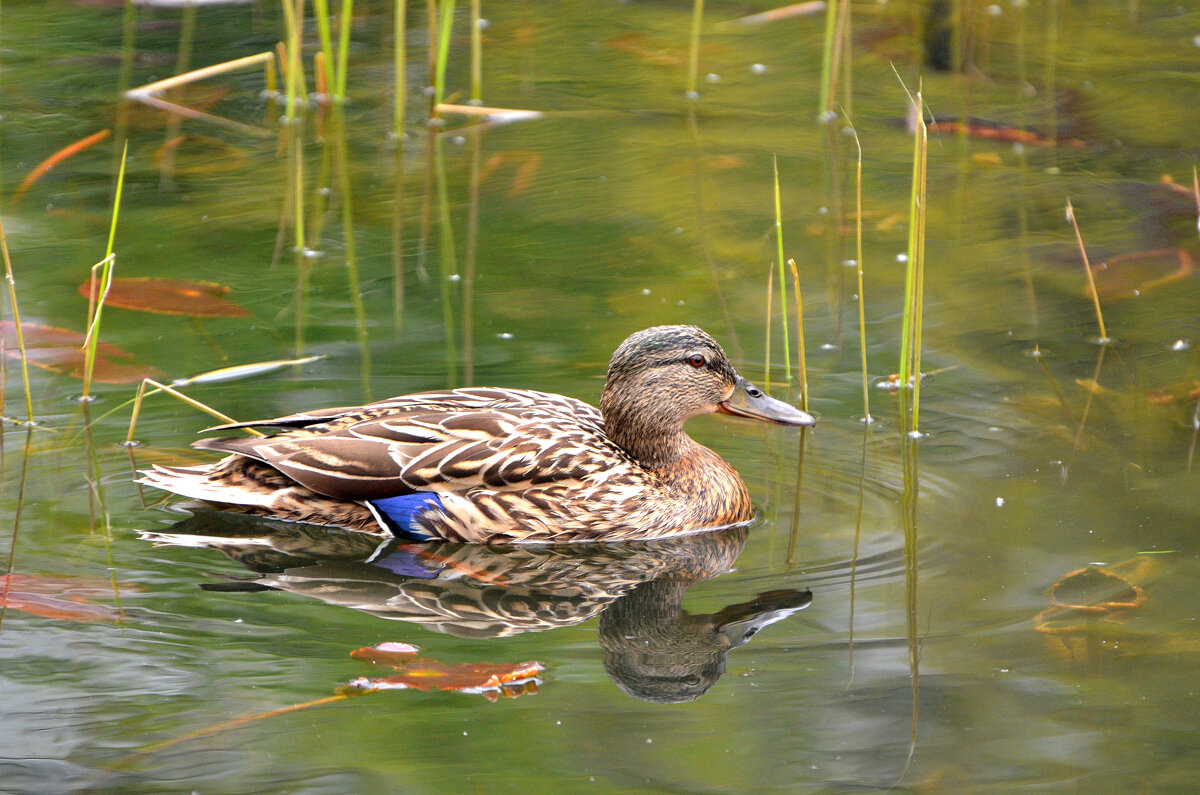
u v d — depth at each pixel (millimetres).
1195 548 10055
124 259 15625
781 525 11031
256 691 8445
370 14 24281
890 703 8320
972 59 22672
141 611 9492
